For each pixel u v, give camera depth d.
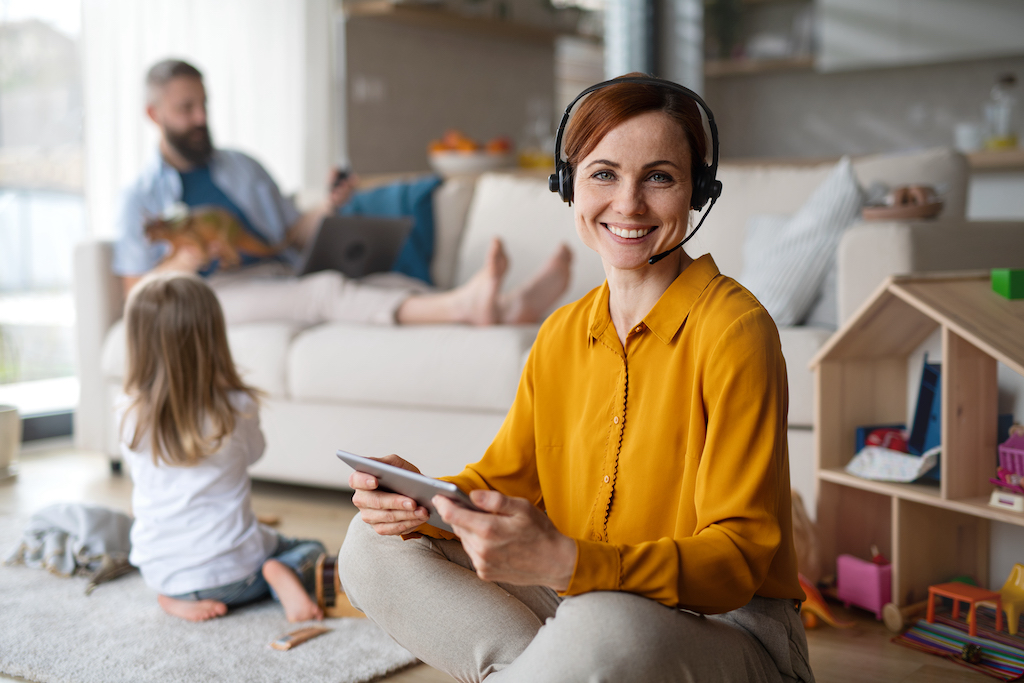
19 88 3.34
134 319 1.72
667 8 5.52
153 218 2.79
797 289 2.09
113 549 1.98
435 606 1.00
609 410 0.99
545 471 1.06
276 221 3.11
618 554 0.83
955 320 1.48
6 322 3.35
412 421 2.38
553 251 2.90
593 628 0.82
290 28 4.06
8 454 2.90
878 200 2.09
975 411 1.53
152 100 2.94
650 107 0.91
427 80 4.65
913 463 1.59
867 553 1.78
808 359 1.81
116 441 2.90
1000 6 4.59
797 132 5.50
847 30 5.04
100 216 3.49
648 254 0.94
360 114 4.34
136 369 1.71
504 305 2.45
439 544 1.04
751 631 0.95
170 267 2.82
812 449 1.84
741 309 0.92
